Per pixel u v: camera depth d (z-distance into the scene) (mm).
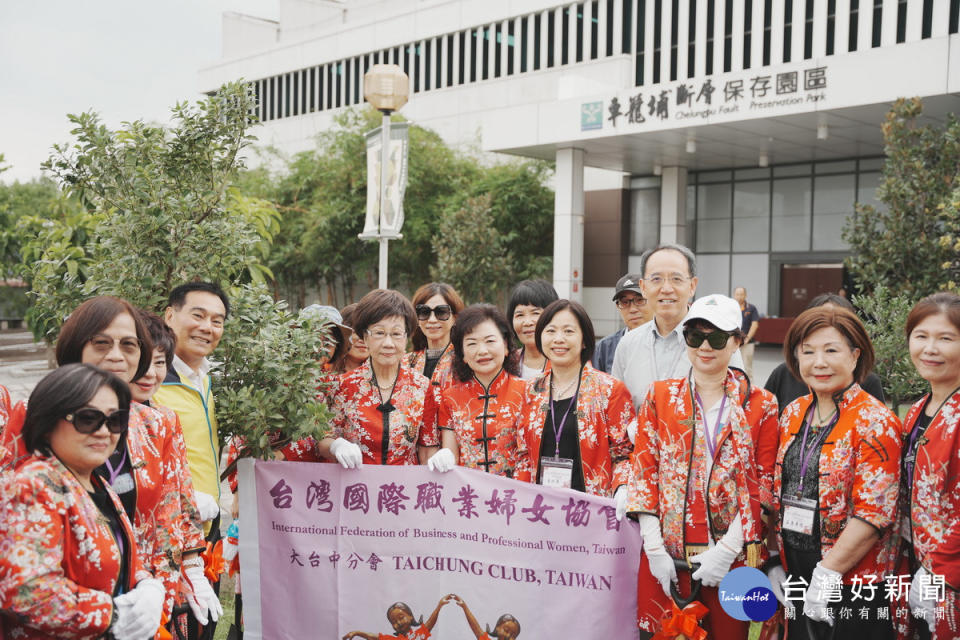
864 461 2949
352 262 24875
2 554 2170
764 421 3244
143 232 4105
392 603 3744
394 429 3852
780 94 15055
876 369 6664
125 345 2758
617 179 23266
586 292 24094
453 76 27172
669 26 21172
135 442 2805
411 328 3922
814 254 19953
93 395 2305
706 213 22094
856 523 2918
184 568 3041
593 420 3570
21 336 25812
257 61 34031
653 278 4027
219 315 3625
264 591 3883
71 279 4402
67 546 2273
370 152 8156
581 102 18234
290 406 3740
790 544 3143
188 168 4398
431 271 21594
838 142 17578
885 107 14242
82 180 4242
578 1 23219
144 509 2811
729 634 3240
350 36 30188
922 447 2969
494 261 20750
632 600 3490
